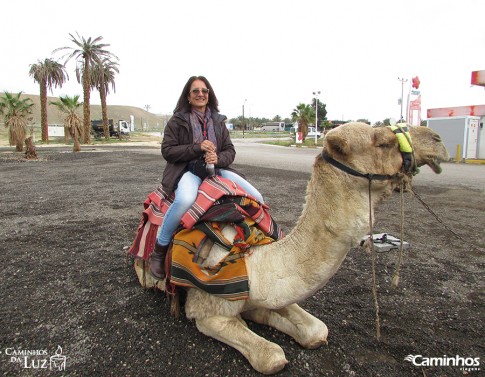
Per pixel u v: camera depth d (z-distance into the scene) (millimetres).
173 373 2621
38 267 4527
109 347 2920
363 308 3588
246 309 2812
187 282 2768
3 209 7699
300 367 2688
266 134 83562
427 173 13938
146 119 172250
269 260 2580
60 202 8422
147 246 3328
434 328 3256
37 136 51875
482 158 18984
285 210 7488
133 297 3750
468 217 7066
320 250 2369
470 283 4180
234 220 2742
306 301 3707
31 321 3303
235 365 2689
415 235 5941
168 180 3229
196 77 3398
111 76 46594
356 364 2748
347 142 2205
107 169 15273
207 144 3068
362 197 2293
